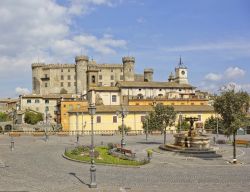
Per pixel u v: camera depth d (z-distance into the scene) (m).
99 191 22.41
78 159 37.25
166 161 37.38
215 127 90.19
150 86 121.62
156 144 59.91
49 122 121.88
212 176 28.30
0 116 132.12
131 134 88.44
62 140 70.44
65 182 25.47
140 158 39.81
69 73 173.25
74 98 125.50
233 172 30.41
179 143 48.16
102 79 170.12
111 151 43.00
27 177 27.56
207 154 42.28
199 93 139.88
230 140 64.19
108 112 94.50
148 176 28.22
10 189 23.03
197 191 22.47
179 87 125.94
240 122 35.66
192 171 30.92
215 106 37.28
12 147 50.28
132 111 95.69
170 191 22.42
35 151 47.88
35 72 176.50
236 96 35.94
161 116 56.19
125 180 26.41
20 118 126.12
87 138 76.69
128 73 164.50
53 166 33.47
